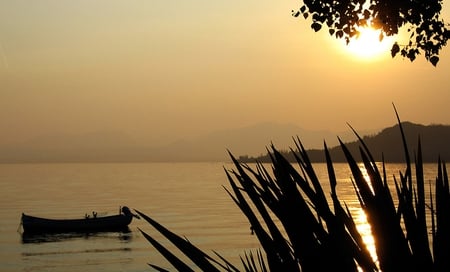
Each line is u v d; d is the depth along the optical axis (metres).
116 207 131.00
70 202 144.38
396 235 1.67
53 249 70.69
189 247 1.87
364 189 1.77
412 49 9.28
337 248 1.70
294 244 1.75
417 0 8.92
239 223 97.06
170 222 99.88
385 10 9.02
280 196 1.81
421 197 1.75
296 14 9.62
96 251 69.12
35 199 154.50
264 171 1.97
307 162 1.86
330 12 9.40
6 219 106.62
